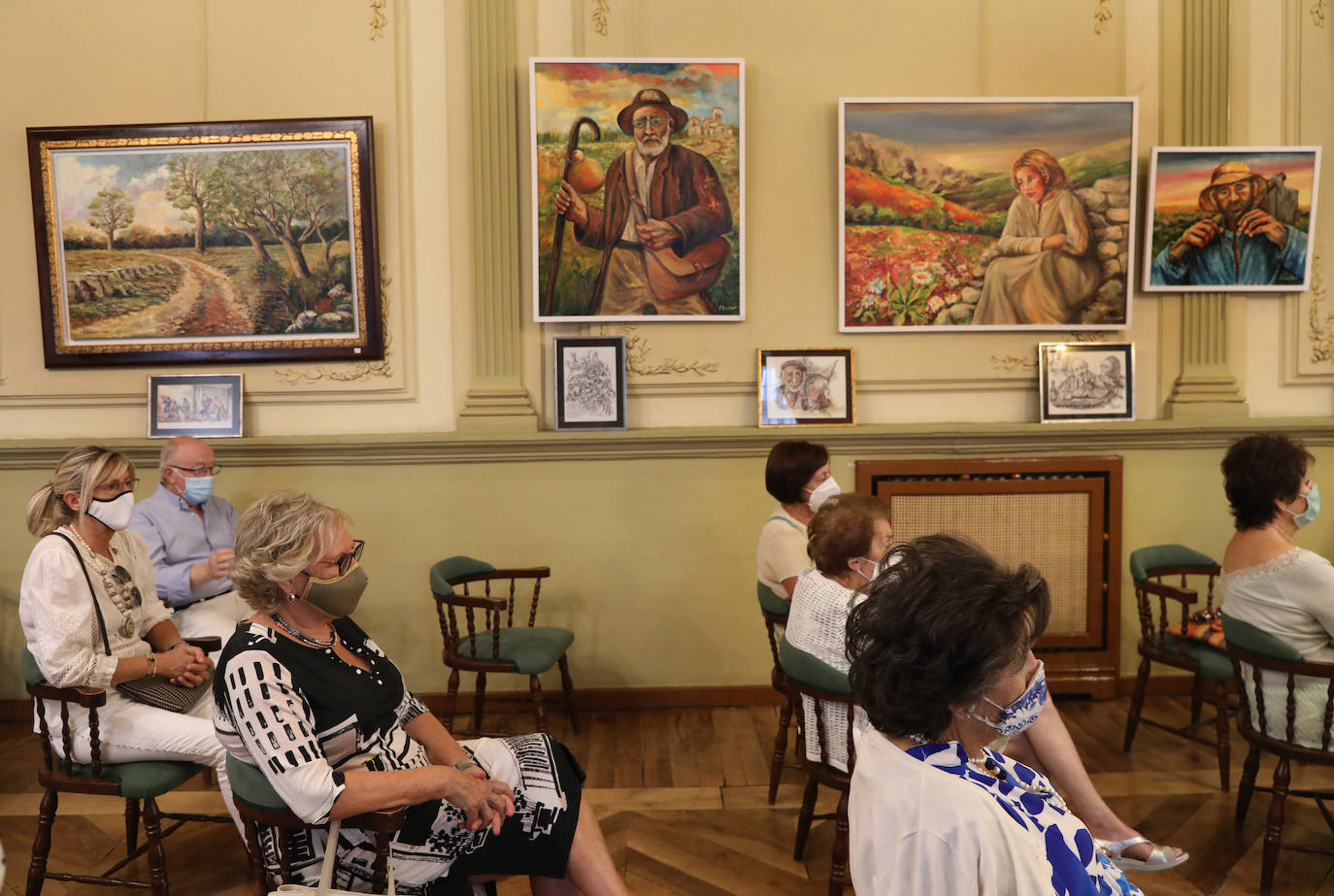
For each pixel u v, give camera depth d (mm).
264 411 4734
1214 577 4523
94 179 4617
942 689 1349
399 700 2377
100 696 2777
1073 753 2197
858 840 1349
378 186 4684
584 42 4637
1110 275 4754
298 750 2043
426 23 4641
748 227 4734
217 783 3896
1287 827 3410
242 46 4617
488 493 4684
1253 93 4812
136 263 4656
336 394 4727
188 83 4621
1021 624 1361
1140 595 4094
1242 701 3260
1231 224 4754
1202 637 3881
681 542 4715
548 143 4598
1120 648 4828
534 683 4023
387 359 4730
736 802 3691
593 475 4684
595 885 2293
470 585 4691
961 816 1264
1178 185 4738
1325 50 4777
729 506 4715
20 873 3201
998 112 4680
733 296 4699
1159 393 4875
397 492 4680
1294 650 2996
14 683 4711
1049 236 4734
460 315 4711
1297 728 3057
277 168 4613
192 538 4094
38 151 4590
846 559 2797
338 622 2385
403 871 2201
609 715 4656
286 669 2158
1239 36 4785
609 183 4625
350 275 4668
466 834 2256
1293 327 4871
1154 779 3824
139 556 3346
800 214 4742
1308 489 3168
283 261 4664
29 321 4711
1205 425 4715
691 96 4609
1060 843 1325
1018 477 4727
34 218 4633
